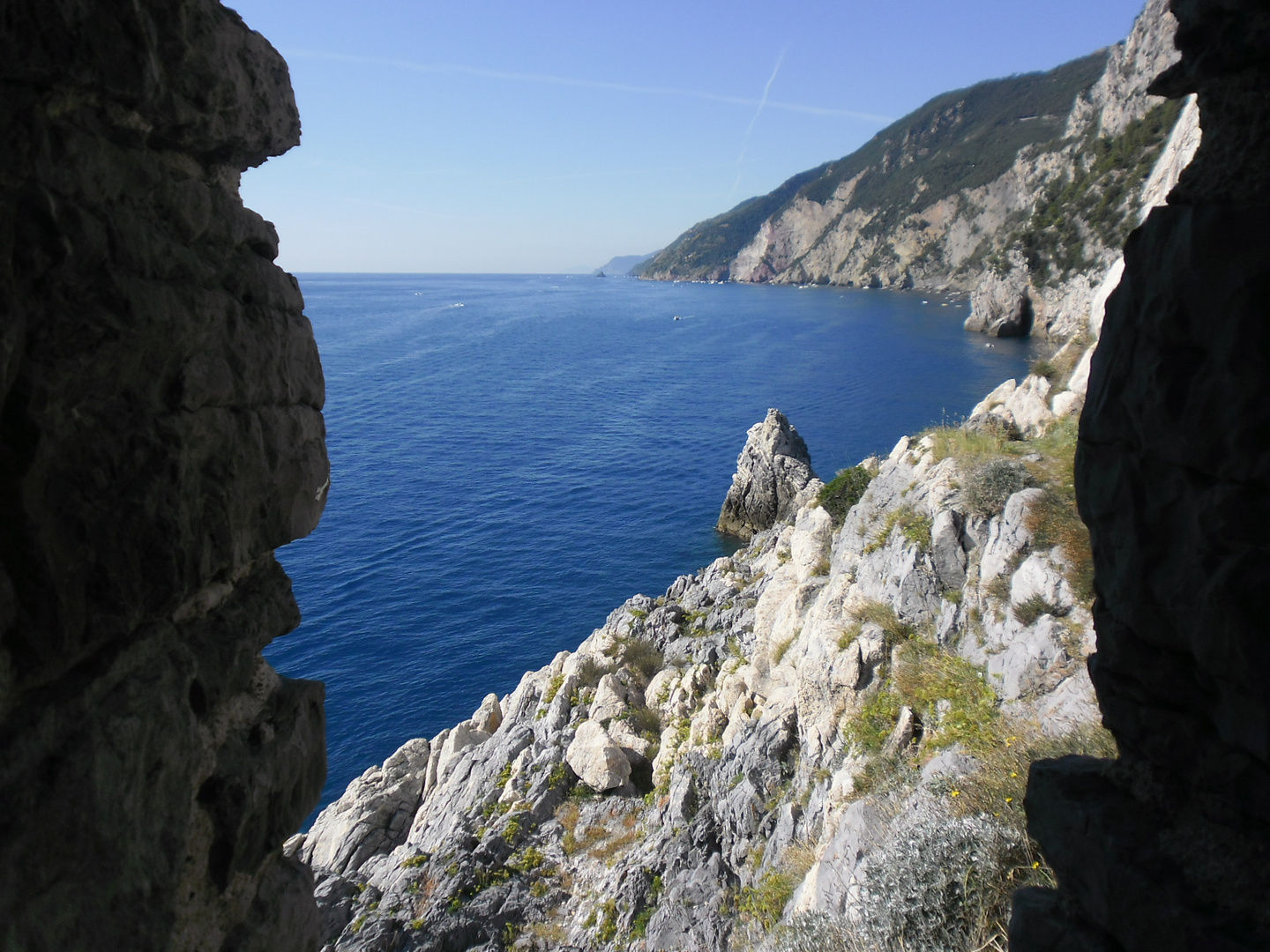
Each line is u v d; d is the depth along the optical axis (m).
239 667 3.37
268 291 3.61
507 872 14.83
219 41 3.10
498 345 130.88
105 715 2.56
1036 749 7.87
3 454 2.29
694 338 138.88
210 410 3.11
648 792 16.80
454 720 28.50
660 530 46.53
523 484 54.62
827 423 67.06
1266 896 2.49
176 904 2.85
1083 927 3.17
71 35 2.40
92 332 2.45
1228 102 2.70
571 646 33.38
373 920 13.82
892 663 11.48
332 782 25.58
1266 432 2.35
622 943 12.22
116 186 2.69
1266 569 2.35
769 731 13.48
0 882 2.14
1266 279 2.35
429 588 38.59
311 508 4.00
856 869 8.42
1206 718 2.73
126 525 2.65
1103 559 3.15
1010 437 14.60
